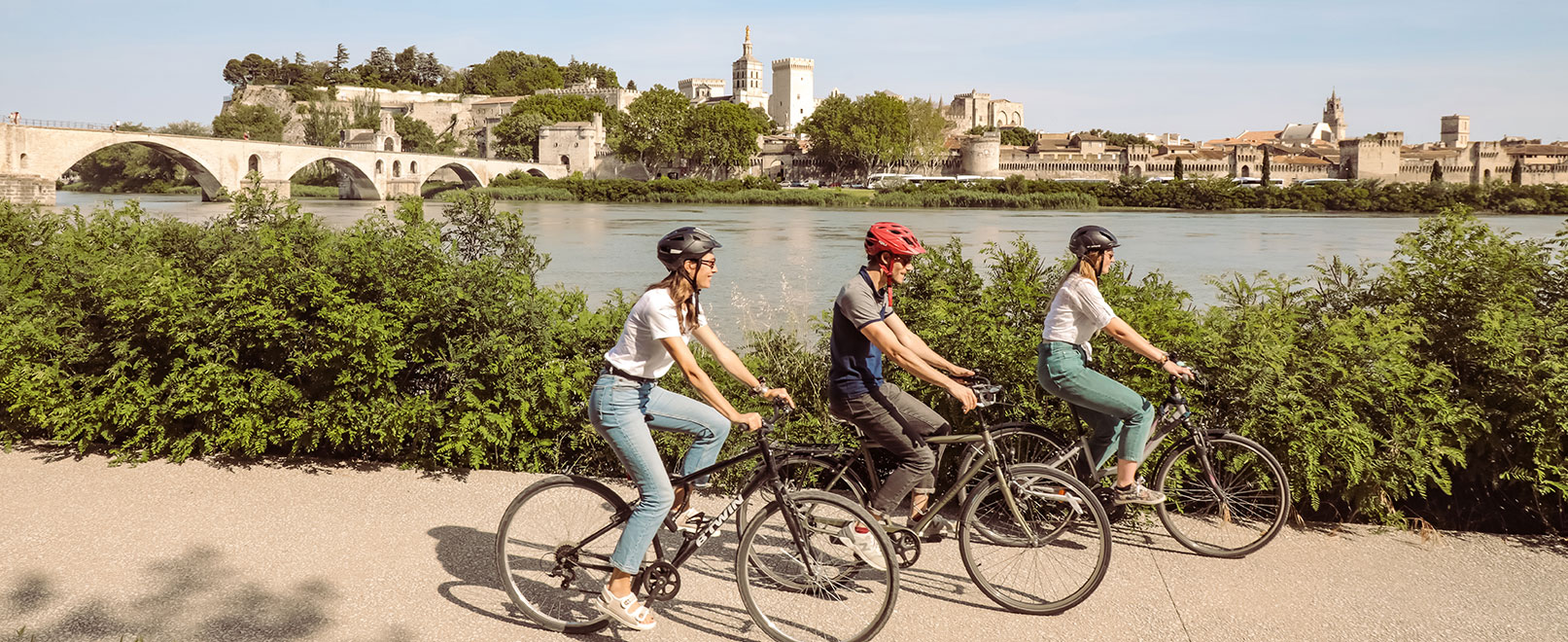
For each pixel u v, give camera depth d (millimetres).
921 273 7812
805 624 4910
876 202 128125
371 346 7309
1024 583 5250
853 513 4816
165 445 7500
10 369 7688
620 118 170625
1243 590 5406
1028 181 142125
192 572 5410
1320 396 6398
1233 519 6051
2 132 87625
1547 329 6727
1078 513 5133
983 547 5340
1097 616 5094
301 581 5328
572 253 45656
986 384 5309
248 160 114062
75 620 4844
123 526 6070
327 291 7359
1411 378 6418
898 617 5051
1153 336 6855
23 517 6211
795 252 47562
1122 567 5695
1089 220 91188
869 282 5168
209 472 7168
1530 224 90125
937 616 5074
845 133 165000
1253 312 6996
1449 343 6938
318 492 6758
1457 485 6898
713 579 5465
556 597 4996
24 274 9266
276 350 7559
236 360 7504
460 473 7254
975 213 109438
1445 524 6754
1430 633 4930
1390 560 5840
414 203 8148
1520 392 6480
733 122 161250
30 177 86688
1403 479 6355
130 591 5160
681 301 4691
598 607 4883
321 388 7547
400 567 5523
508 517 4961
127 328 7637
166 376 7555
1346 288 7840
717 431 5062
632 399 4781
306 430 7328
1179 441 6020
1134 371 6742
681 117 162625
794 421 7121
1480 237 7309
